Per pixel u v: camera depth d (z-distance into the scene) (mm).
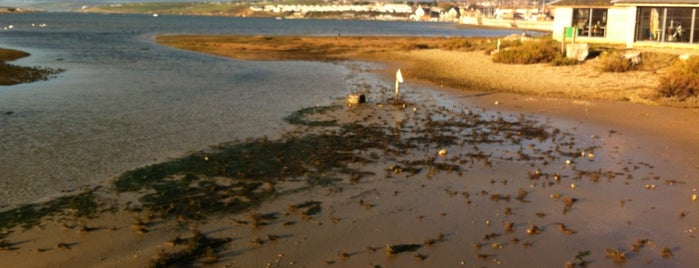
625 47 36719
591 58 34031
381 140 16234
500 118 19562
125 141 15695
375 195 11531
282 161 13945
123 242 9180
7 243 9078
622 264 8648
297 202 11086
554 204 11148
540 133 17312
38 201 10930
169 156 14242
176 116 19391
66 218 10125
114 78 29922
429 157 14469
